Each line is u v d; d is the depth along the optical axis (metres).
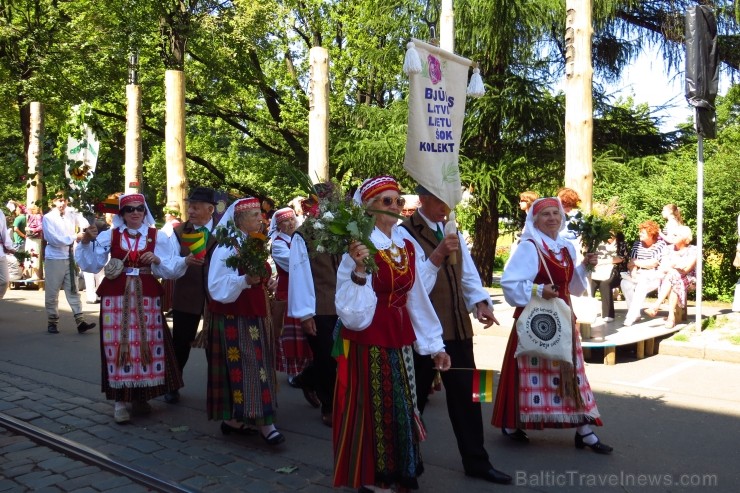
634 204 13.06
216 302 4.73
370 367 3.53
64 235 9.30
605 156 14.09
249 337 4.68
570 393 4.48
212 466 4.37
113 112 20.94
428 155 3.91
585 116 7.59
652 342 7.75
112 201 5.38
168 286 6.98
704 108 7.93
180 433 5.08
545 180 14.90
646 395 6.01
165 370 5.44
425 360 4.17
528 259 4.46
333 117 19.70
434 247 4.11
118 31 17.86
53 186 5.41
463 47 14.46
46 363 7.54
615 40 15.10
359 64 19.80
